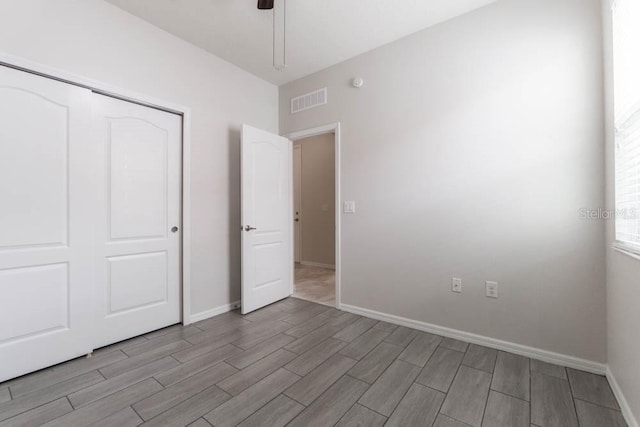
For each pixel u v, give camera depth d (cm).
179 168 269
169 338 240
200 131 280
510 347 215
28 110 186
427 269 253
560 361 198
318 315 294
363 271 292
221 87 299
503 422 145
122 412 151
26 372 185
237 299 316
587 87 189
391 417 148
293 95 348
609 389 170
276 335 246
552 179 200
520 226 212
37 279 191
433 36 247
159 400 161
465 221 234
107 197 225
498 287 221
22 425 142
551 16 199
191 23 244
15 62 179
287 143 353
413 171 259
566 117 195
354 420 146
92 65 212
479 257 228
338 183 307
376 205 281
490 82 221
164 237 259
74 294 205
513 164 213
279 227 340
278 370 192
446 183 242
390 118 271
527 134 208
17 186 183
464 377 183
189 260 271
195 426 142
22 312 185
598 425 143
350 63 298
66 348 201
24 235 185
